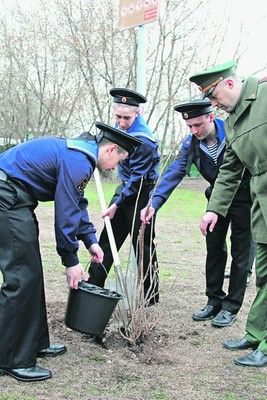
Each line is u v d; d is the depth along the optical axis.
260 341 3.94
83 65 18.72
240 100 3.62
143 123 4.62
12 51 19.67
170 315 4.75
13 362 3.31
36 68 19.70
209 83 3.62
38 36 19.36
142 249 3.96
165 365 3.66
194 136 4.52
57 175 3.30
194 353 3.91
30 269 3.29
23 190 3.31
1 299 3.29
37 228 3.44
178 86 16.20
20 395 3.13
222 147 4.39
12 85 20.61
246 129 3.60
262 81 3.63
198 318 4.62
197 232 9.60
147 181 4.61
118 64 17.92
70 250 3.36
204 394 3.26
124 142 3.48
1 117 21.19
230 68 3.61
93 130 17.30
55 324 4.28
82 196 3.75
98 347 3.90
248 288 5.77
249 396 3.26
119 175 4.91
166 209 12.77
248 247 4.45
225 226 4.51
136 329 3.89
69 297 3.61
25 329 3.32
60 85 19.55
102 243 4.75
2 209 3.25
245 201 4.34
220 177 4.17
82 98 18.98
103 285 4.71
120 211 4.75
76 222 3.31
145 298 4.10
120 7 4.80
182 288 5.66
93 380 3.38
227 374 3.56
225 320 4.48
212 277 4.61
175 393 3.26
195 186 19.75
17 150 3.38
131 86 17.66
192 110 4.27
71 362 3.64
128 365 3.61
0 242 3.28
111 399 3.13
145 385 3.35
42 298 3.64
